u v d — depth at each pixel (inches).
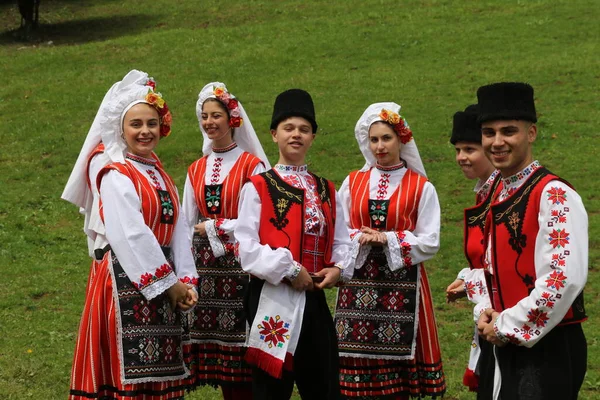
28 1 957.2
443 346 261.1
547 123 517.0
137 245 170.6
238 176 217.9
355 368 199.9
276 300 167.5
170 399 177.5
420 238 197.3
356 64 682.2
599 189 420.5
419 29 761.6
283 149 177.9
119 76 695.7
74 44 915.4
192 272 183.5
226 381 212.7
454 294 182.5
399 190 202.1
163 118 184.5
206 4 1012.5
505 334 138.8
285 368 165.3
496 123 143.3
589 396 218.7
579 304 142.5
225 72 684.7
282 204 172.4
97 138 195.0
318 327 170.9
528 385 138.6
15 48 902.4
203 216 221.8
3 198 445.7
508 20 765.3
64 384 229.1
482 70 634.2
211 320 214.7
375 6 879.1
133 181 175.8
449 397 222.2
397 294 198.5
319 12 898.1
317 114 560.4
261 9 949.2
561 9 779.4
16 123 587.2
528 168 144.7
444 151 487.5
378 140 202.7
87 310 175.9
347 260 177.2
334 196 181.0
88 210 198.5
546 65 627.5
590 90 571.5
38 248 374.6
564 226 135.7
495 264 145.2
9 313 293.6
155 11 1021.8
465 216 169.5
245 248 168.6
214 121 219.8
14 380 229.8
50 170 499.2
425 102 574.6
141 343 172.1
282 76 665.0
